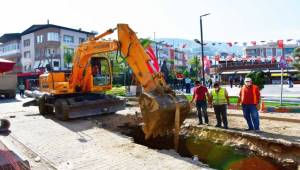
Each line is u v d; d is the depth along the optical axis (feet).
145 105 30.63
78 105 47.96
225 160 33.17
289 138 31.32
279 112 48.03
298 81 150.92
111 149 30.09
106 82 53.78
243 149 32.27
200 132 37.81
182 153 38.09
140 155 27.78
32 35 191.42
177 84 114.11
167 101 30.40
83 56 48.73
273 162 29.22
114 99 52.26
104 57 53.52
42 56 185.06
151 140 41.81
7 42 213.87
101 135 36.76
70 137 35.99
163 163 25.27
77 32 191.21
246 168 30.91
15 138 36.17
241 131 35.17
